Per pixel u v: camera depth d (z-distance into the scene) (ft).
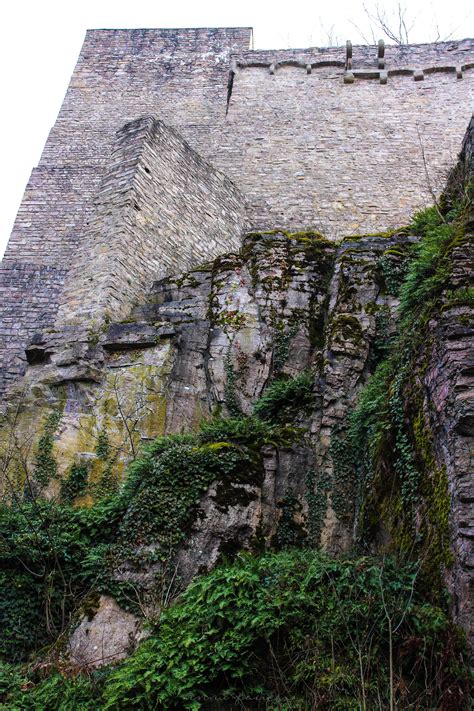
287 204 50.85
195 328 32.65
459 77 57.00
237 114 57.52
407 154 53.11
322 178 52.26
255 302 33.22
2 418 30.32
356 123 55.62
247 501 22.93
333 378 27.48
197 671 16.30
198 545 21.79
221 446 24.06
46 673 19.11
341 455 25.34
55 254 50.57
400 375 21.70
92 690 17.72
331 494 24.48
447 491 17.07
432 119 55.16
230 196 48.21
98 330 32.83
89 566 22.72
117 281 35.01
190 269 39.75
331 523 23.86
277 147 54.85
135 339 32.19
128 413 30.14
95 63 62.85
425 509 18.19
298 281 33.78
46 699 17.62
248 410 29.86
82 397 30.81
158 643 17.43
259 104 57.88
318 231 49.24
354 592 16.83
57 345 32.68
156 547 21.72
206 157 54.85
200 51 62.75
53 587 22.59
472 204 23.43
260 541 22.43
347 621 16.15
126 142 41.98
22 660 20.98
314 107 57.11
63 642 20.36
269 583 17.93
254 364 31.09
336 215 50.08
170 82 60.95
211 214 45.14
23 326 46.34
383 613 16.16
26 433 29.73
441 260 21.85
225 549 21.85
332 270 34.35
